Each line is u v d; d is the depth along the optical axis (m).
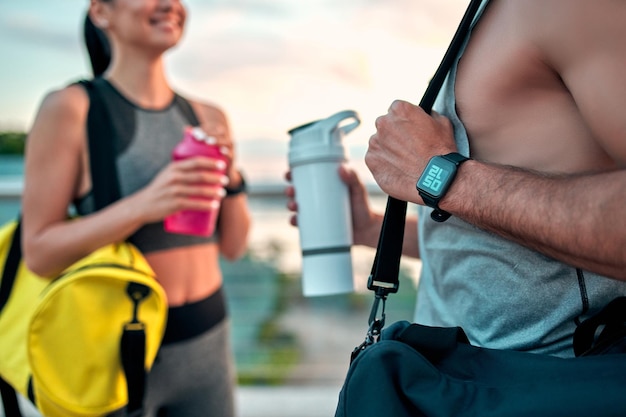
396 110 1.05
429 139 1.02
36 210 1.69
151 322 1.61
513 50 0.93
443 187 0.95
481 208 0.92
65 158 1.71
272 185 3.07
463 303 1.08
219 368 1.90
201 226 1.72
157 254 1.77
